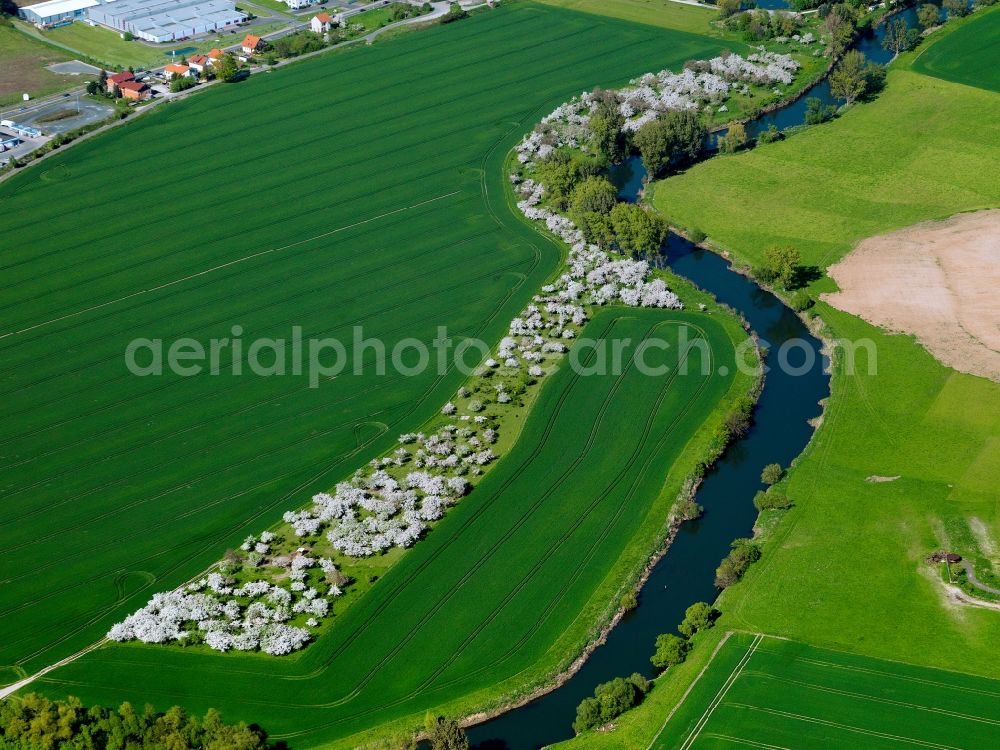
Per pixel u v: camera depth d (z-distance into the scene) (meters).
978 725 154.38
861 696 160.00
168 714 156.12
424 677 169.12
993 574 178.38
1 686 170.12
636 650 173.50
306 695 166.75
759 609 176.50
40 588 188.00
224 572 187.62
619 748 155.38
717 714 158.88
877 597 176.62
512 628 176.50
